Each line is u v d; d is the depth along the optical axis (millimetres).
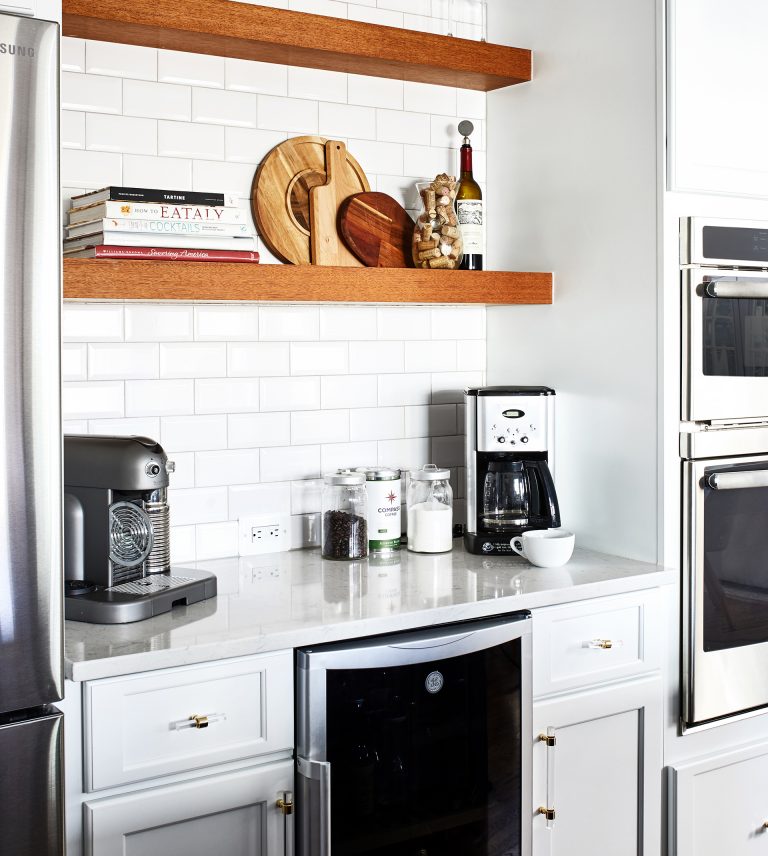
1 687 1607
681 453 2443
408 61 2580
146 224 2164
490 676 2145
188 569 2258
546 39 2723
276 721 1938
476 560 2547
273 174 2598
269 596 2191
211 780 1871
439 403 2938
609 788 2377
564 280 2699
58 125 1609
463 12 2910
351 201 2674
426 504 2646
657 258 2422
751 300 2531
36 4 1688
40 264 1602
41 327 1608
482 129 2955
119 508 2098
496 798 2170
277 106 2623
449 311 2945
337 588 2258
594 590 2289
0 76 1543
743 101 2508
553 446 2617
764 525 2600
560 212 2705
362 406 2801
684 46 2393
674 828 2463
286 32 2402
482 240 2730
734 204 2523
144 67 2445
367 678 1996
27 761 1658
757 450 2549
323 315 2723
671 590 2463
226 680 1883
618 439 2557
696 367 2432
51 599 1648
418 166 2854
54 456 1638
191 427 2545
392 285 2477
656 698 2436
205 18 2299
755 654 2594
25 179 1577
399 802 2045
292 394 2686
